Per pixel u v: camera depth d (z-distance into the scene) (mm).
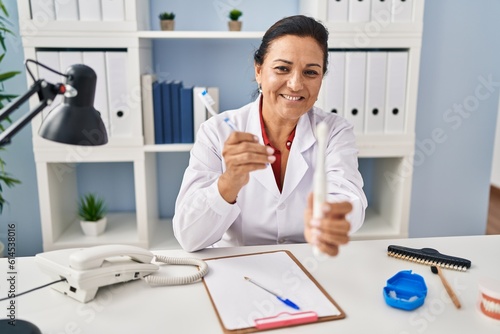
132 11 1661
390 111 1797
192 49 2023
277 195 1225
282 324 744
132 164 2121
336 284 895
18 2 1620
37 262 889
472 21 2018
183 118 1831
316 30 1118
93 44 1674
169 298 842
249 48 2031
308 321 757
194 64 2041
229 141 956
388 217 2023
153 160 2031
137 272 900
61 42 1664
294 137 1249
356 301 830
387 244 1102
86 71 723
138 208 1836
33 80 755
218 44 2023
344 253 1047
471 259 1015
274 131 1275
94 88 741
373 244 1101
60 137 714
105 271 844
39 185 1784
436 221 2232
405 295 835
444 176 2182
